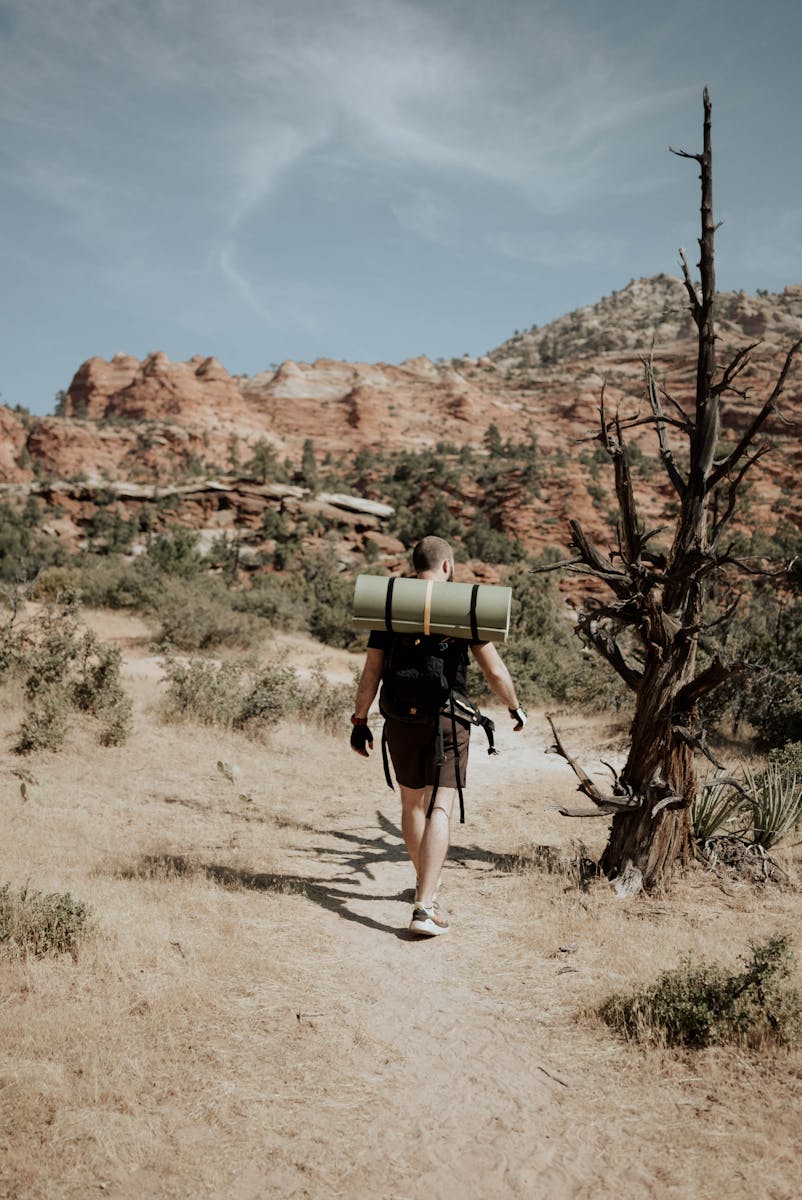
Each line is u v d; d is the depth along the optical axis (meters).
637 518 5.35
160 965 3.66
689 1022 3.19
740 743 11.72
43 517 112.00
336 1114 2.67
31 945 3.66
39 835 5.64
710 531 5.38
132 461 176.38
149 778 7.98
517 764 10.88
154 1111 2.60
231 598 29.30
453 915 4.70
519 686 16.38
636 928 4.41
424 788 4.31
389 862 5.92
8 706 9.68
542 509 122.00
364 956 4.02
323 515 115.00
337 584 41.66
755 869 5.46
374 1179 2.36
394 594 4.05
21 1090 2.61
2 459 165.50
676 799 5.09
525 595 23.44
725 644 13.24
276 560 93.75
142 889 4.69
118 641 20.06
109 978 3.47
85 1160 2.34
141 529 109.88
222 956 3.79
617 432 5.43
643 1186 2.32
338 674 19.27
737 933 4.32
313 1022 3.28
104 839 5.76
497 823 7.38
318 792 8.38
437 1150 2.50
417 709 4.09
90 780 7.57
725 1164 2.40
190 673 11.23
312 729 11.52
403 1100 2.77
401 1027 3.31
